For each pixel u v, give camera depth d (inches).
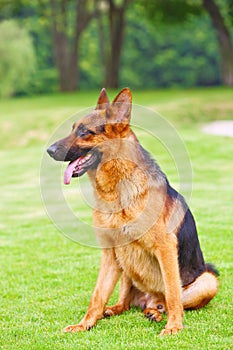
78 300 256.4
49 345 202.5
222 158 690.2
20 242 375.6
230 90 1385.3
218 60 2807.6
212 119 1021.2
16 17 2495.1
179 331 208.7
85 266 312.7
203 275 232.8
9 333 217.6
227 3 1603.1
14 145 941.8
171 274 213.0
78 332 214.5
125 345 198.5
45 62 2682.1
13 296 266.4
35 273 303.4
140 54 2849.4
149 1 1663.4
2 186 607.8
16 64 2134.6
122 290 237.9
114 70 1750.7
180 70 2844.5
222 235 365.7
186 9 1658.5
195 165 655.1
